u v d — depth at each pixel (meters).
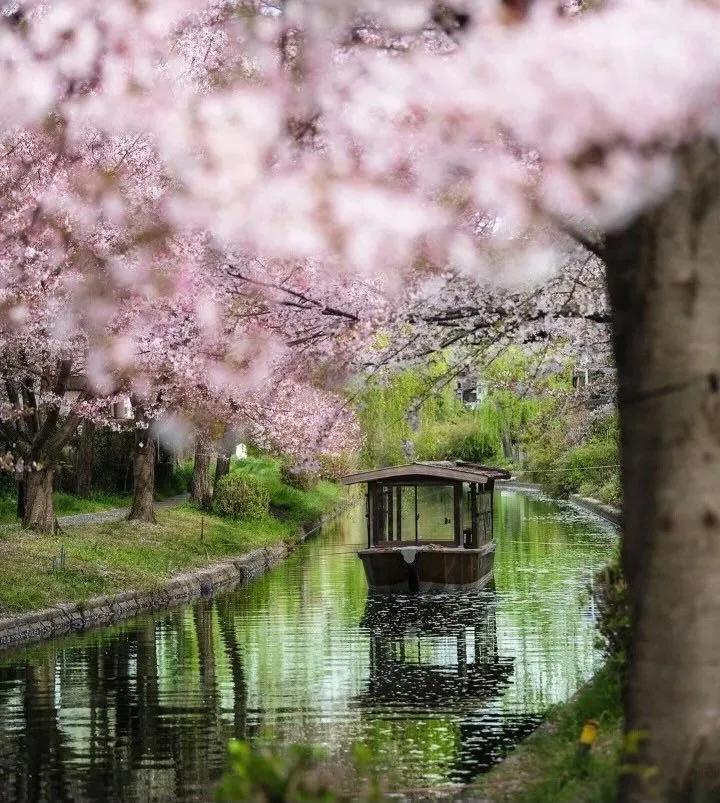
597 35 5.71
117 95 13.98
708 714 5.48
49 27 13.80
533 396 18.31
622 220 5.58
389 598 24.48
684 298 5.47
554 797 7.55
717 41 5.46
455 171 9.10
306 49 10.30
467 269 12.13
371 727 12.67
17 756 11.62
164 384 23.27
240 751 5.13
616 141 5.83
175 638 19.28
